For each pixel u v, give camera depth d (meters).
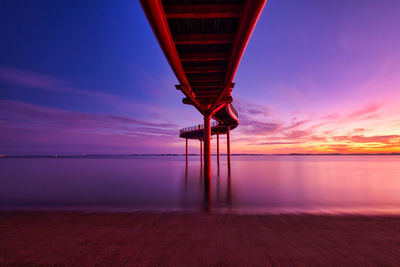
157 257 3.60
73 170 40.69
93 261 3.49
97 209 8.57
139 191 15.51
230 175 27.67
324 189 16.25
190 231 4.85
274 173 31.00
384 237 4.46
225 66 12.86
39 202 11.59
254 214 6.50
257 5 6.06
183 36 9.27
